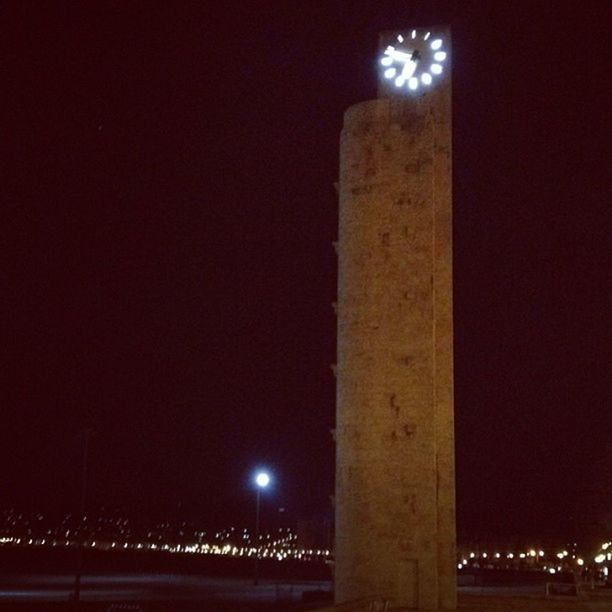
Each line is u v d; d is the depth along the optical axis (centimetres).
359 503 3344
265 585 6919
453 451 3634
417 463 3322
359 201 3534
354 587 3303
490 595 4384
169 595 5356
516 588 5906
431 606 3244
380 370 3394
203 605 4353
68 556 13000
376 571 3284
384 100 3575
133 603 4281
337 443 3466
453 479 3606
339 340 3522
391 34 3881
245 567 11144
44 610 4022
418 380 3369
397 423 3353
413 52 3812
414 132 3528
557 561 11281
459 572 8919
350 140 3597
